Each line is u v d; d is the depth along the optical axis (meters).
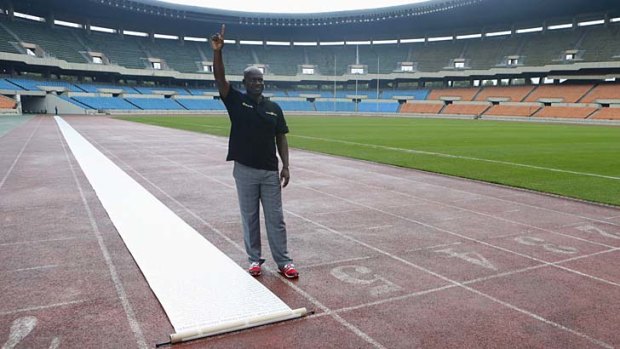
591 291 4.80
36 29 67.12
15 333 3.81
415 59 81.88
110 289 4.73
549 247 6.31
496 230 7.18
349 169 14.02
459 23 77.38
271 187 5.05
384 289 4.80
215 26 80.62
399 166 14.79
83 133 27.70
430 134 31.47
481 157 17.67
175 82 82.25
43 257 5.68
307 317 4.16
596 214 8.34
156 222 7.31
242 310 4.20
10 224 7.20
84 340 3.71
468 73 74.69
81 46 70.00
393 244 6.38
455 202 9.30
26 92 58.56
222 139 24.42
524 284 4.97
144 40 80.50
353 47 88.44
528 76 72.75
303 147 21.34
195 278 4.98
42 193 9.63
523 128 40.97
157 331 3.87
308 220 7.70
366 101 81.06
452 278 5.12
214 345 3.68
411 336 3.83
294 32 85.00
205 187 10.57
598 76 64.56
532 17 71.88
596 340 3.80
